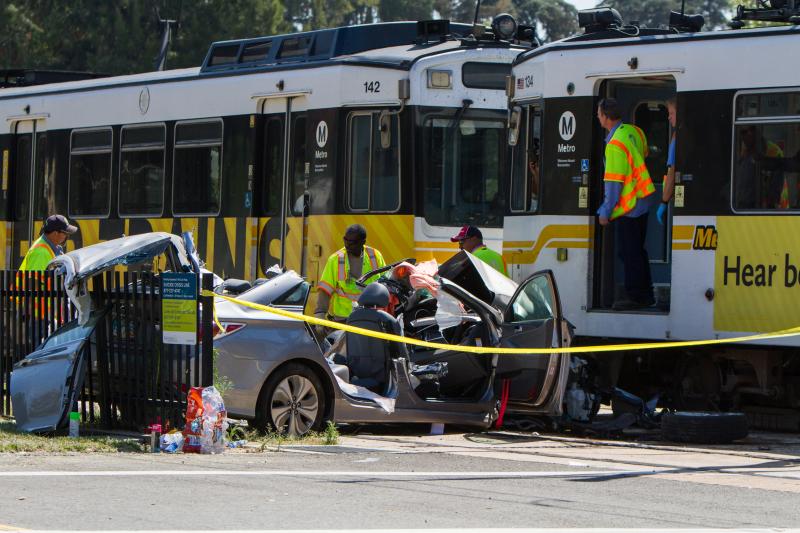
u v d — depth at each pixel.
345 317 45.81
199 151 61.59
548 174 47.69
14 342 41.16
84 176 67.94
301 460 32.88
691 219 44.03
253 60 60.91
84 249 37.69
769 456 36.22
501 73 56.06
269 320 37.09
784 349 43.28
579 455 35.53
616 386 46.38
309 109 56.56
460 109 55.16
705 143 43.81
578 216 46.91
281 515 24.88
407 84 54.00
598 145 46.84
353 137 55.25
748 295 42.88
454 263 43.06
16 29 144.38
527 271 48.59
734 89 43.31
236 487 28.03
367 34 58.12
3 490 26.98
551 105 47.62
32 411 36.59
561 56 47.31
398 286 42.72
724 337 43.34
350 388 38.44
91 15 143.00
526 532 23.67
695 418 39.38
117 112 66.00
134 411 36.94
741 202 43.12
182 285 34.88
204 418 33.81
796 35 42.28
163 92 63.47
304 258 56.47
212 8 140.75
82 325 37.25
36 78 75.25
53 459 31.81
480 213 55.53
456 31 60.19
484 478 30.45
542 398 40.03
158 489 27.50
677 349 45.78
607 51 46.19
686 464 33.97
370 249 46.16
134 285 36.50
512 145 49.56
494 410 40.78
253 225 58.72
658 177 49.09
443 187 54.91
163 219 63.22
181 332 34.91
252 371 36.44
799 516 26.27
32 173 71.06
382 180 54.69
